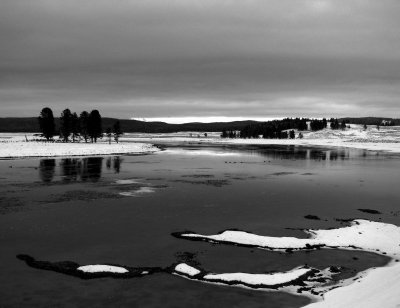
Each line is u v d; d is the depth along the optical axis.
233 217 26.92
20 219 26.05
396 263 18.34
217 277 16.62
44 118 128.12
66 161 67.56
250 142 182.50
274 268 17.81
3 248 20.31
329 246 20.72
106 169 55.62
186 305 14.38
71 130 131.75
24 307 14.12
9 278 16.58
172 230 23.67
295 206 30.58
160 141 190.88
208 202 31.95
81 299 14.77
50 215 27.19
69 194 35.16
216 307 14.27
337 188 39.44
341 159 78.12
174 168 57.91
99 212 28.16
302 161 72.81
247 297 15.01
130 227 24.31
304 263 18.41
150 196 34.50
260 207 30.19
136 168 57.47
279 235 22.88
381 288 14.82
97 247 20.52
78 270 17.34
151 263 18.34
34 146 94.12
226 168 58.56
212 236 22.14
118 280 16.44
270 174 51.16
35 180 43.69
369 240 21.48
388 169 58.38
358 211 28.91
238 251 19.97
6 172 50.75
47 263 18.23
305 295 15.16
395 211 29.00
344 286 15.73
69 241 21.47
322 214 27.89
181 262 18.44
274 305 14.38
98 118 133.62
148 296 15.06
